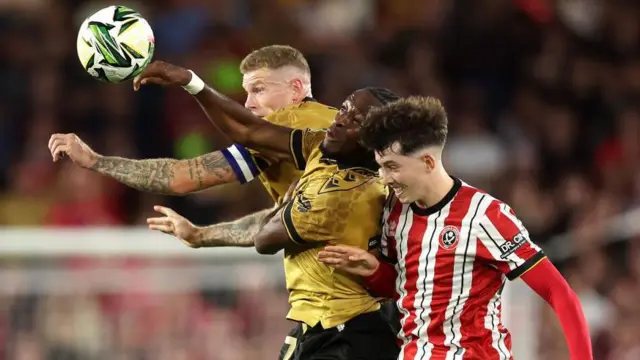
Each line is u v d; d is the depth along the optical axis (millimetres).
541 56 35188
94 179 27688
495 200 12688
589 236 27047
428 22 35281
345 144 12805
